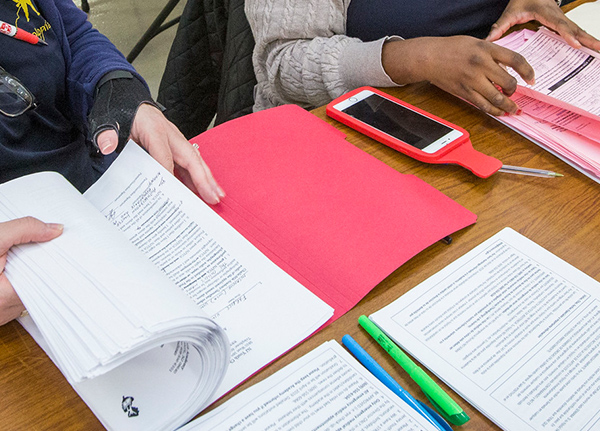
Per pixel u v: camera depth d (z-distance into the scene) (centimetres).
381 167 72
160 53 252
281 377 48
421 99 88
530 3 103
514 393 48
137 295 43
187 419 45
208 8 135
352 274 58
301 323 52
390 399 46
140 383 46
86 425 46
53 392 48
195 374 46
